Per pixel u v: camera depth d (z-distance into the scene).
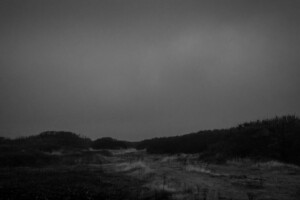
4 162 35.72
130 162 39.28
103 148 76.19
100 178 25.33
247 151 37.59
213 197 18.17
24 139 61.94
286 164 30.69
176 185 22.34
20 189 19.38
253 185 21.61
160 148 61.03
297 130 37.09
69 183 22.19
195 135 61.00
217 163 36.47
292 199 17.48
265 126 42.38
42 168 32.50
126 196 19.06
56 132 71.50
